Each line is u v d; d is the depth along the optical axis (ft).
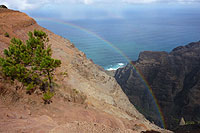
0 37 83.10
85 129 27.37
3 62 42.22
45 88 51.52
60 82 73.46
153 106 389.39
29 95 42.78
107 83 143.95
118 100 133.69
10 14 150.61
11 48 46.75
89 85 103.35
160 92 405.18
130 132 30.78
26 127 24.75
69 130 25.85
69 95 58.23
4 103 32.07
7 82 39.81
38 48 48.83
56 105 45.01
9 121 25.32
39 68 45.91
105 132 28.19
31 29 145.07
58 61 49.01
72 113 43.32
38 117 31.58
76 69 115.24
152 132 58.54
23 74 43.24
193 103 331.98
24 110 33.22
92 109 56.18
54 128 25.79
